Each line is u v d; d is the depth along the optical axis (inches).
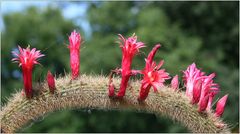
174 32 1132.5
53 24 1240.8
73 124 1033.5
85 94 235.5
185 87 247.6
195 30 1302.9
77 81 237.3
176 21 1322.6
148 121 1008.9
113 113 1024.9
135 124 999.0
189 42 1114.7
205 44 1285.7
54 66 1154.0
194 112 237.3
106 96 235.1
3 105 243.8
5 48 1219.9
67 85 236.4
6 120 235.9
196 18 1306.6
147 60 227.5
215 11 1280.8
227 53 1270.9
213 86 248.8
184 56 1024.2
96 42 1048.8
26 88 234.1
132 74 229.0
